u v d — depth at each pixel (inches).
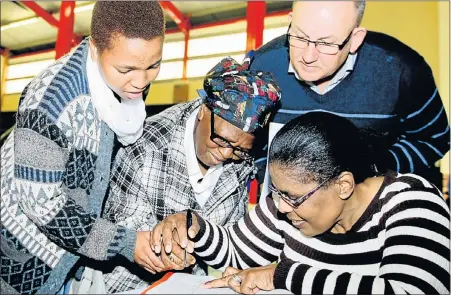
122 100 39.1
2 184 34.9
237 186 43.3
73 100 34.4
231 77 36.1
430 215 28.2
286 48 43.5
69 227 33.1
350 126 29.5
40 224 32.7
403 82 41.4
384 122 42.3
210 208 42.5
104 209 42.3
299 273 28.8
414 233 27.6
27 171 31.7
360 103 42.0
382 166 34.0
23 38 231.5
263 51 46.1
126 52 31.4
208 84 36.3
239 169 43.3
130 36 31.0
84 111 35.4
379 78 41.3
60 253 35.7
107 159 38.5
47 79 34.5
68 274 39.0
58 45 172.6
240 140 35.6
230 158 37.7
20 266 35.1
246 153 38.1
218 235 36.1
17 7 215.9
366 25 73.6
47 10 229.1
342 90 42.0
